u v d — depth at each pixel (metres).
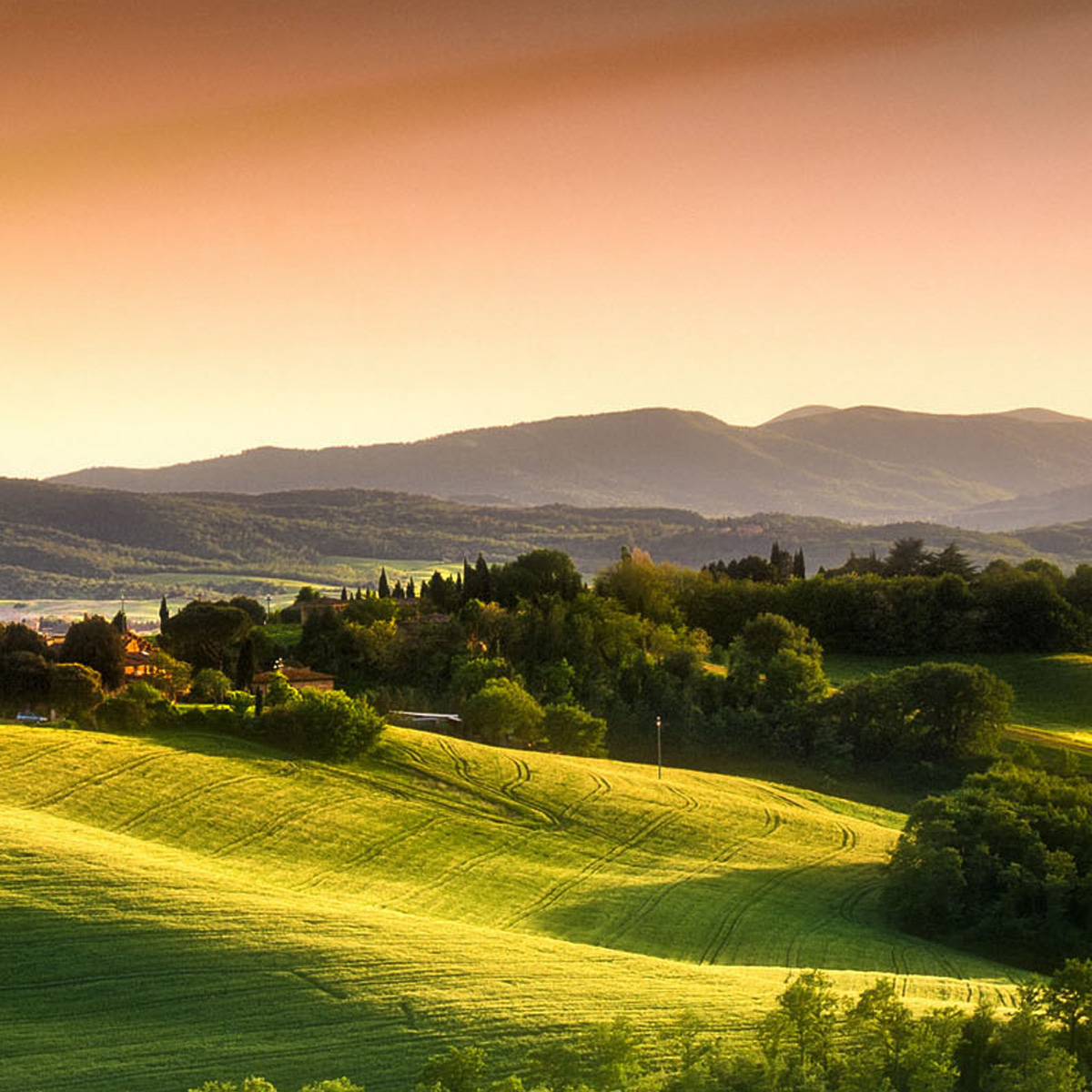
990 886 87.56
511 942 62.69
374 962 56.16
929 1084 47.19
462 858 85.12
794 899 86.56
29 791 80.81
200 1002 51.28
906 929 85.00
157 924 57.66
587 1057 48.31
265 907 61.84
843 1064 48.66
